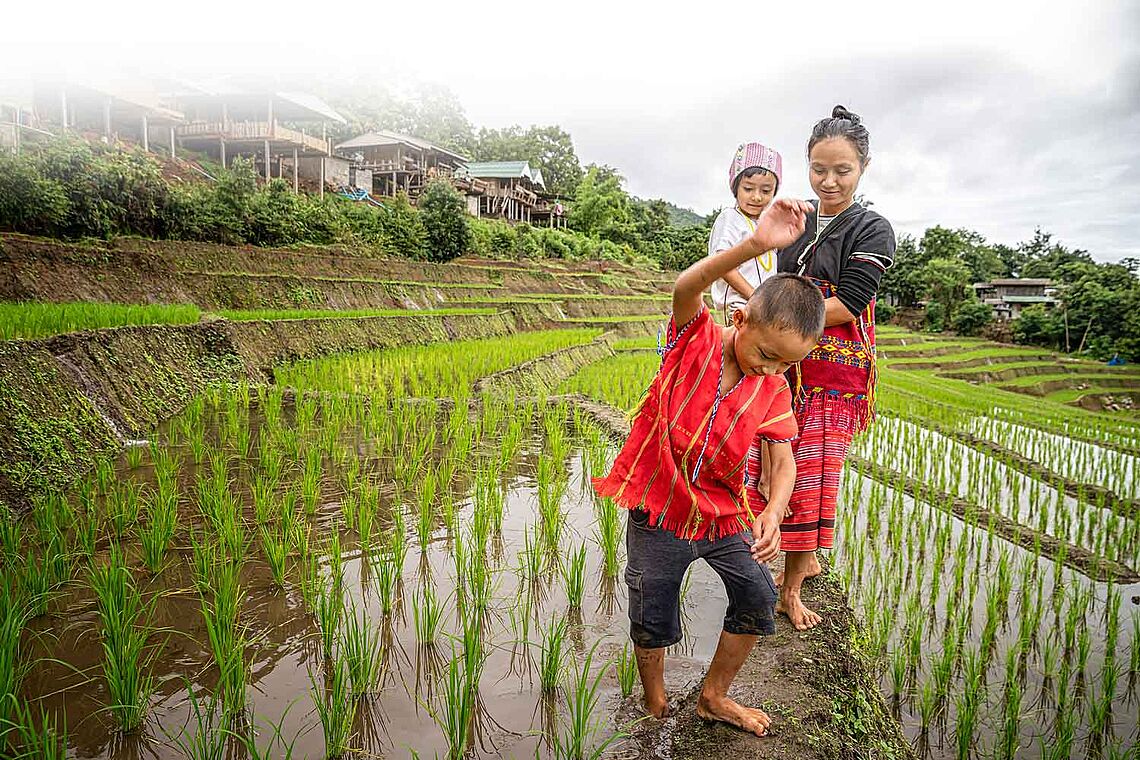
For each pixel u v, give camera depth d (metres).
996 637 5.40
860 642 4.15
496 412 9.80
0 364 6.20
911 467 10.56
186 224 19.97
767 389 2.61
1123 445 15.29
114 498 5.44
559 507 5.81
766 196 3.89
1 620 3.25
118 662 3.00
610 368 18.47
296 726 2.91
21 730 2.57
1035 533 7.66
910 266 77.19
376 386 11.41
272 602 4.00
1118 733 4.41
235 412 9.03
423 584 4.35
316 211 26.92
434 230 33.09
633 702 3.11
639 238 74.44
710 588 4.34
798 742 2.82
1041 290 76.62
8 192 14.61
